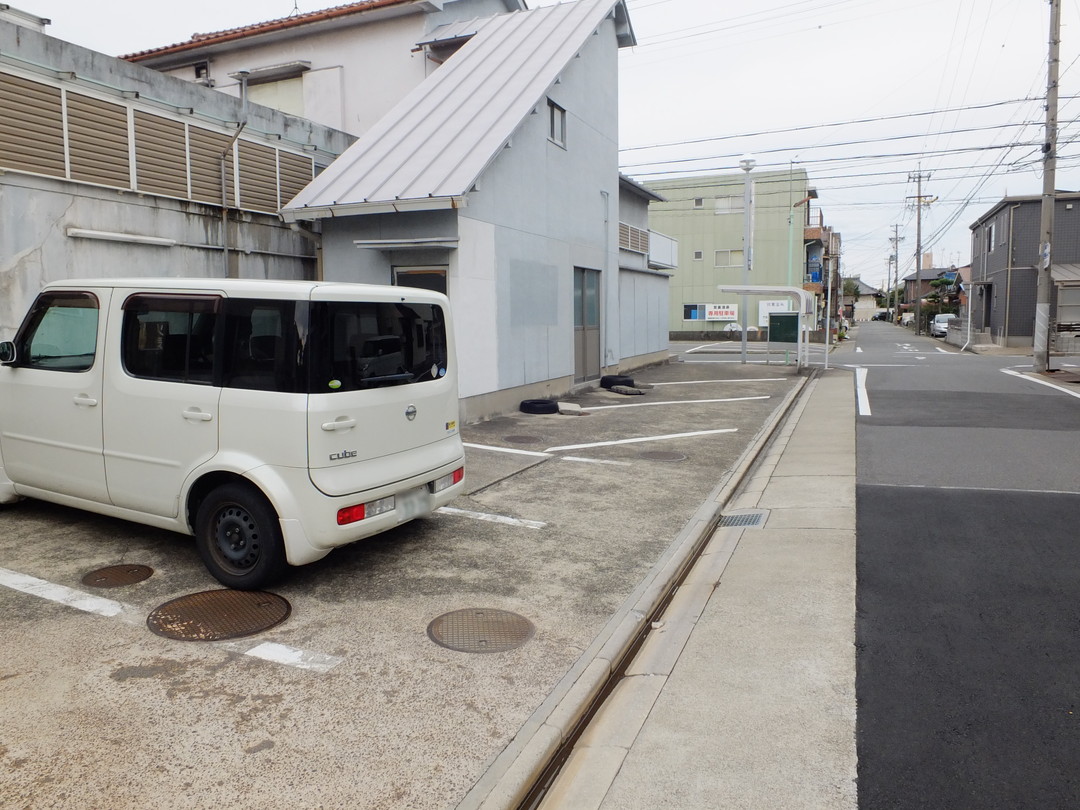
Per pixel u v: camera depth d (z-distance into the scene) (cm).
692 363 2267
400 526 597
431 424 518
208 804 263
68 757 288
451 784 279
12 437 550
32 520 575
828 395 1480
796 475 798
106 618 413
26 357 538
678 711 344
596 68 1430
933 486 727
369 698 339
